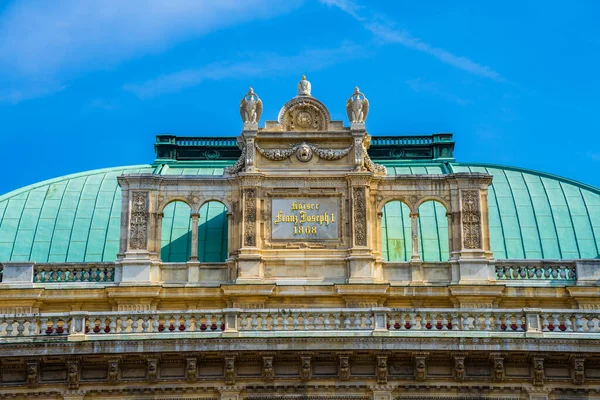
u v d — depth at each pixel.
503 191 78.44
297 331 62.00
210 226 74.94
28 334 62.59
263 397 61.69
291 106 72.69
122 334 62.12
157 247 70.75
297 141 72.12
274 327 62.81
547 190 78.62
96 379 61.44
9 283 69.75
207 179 71.62
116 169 81.56
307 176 71.12
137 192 71.25
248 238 70.19
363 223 70.44
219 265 70.62
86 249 74.38
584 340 61.22
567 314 63.09
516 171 81.12
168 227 74.88
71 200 77.56
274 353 61.25
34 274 70.56
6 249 74.25
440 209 76.06
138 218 70.94
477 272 70.19
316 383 61.72
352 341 61.28
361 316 63.06
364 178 71.00
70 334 61.91
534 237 75.25
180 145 83.44
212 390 61.66
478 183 71.62
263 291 68.81
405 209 76.06
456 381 61.78
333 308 65.12
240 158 72.06
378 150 83.44
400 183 71.81
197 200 71.56
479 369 62.03
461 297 69.31
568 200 77.88
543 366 61.69
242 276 69.31
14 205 77.19
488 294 69.44
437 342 61.25
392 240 74.38
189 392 61.66
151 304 69.44
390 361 61.94
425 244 74.19
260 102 72.75
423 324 63.03
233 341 61.12
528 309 62.91
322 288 69.19
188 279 70.31
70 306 69.75
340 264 70.06
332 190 71.25
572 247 74.81
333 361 61.91
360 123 72.25
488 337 61.25
